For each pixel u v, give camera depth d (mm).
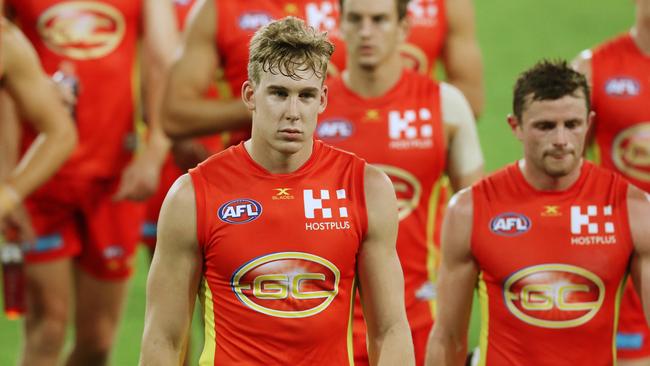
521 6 66562
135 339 34062
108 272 30312
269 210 17422
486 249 20500
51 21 30047
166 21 30938
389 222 17641
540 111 20047
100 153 30422
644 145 27484
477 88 28422
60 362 32406
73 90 30141
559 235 20359
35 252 29125
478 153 25078
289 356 17469
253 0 26406
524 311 20391
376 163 24547
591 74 27656
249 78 17266
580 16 64562
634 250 20406
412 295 24656
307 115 16844
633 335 26812
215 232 17391
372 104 24594
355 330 23359
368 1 23797
